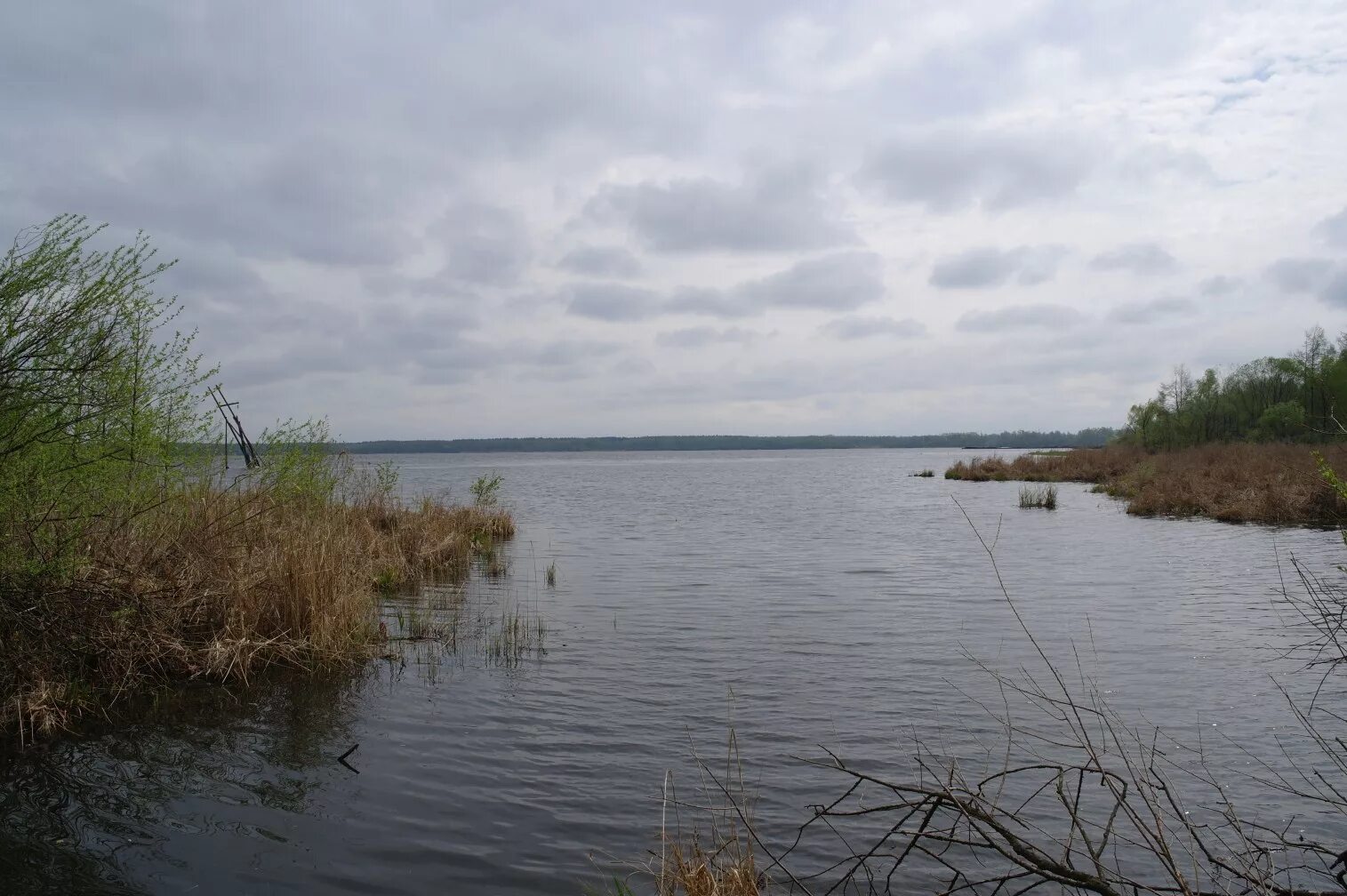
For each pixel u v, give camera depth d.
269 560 9.57
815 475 73.88
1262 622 11.31
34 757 6.33
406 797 5.85
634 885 4.77
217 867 4.88
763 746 6.93
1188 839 5.36
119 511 8.51
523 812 5.67
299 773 6.20
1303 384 51.53
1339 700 7.92
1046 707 7.89
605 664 9.34
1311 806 5.78
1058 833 5.48
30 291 7.11
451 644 10.13
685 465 121.69
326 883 4.74
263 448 12.67
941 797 4.27
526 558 18.17
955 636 10.67
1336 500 22.97
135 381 8.48
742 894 4.41
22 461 7.20
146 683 8.03
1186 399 56.81
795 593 13.82
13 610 6.98
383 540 15.84
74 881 4.68
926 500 37.44
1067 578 15.09
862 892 4.75
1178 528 23.14
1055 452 78.75
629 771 6.39
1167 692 8.30
